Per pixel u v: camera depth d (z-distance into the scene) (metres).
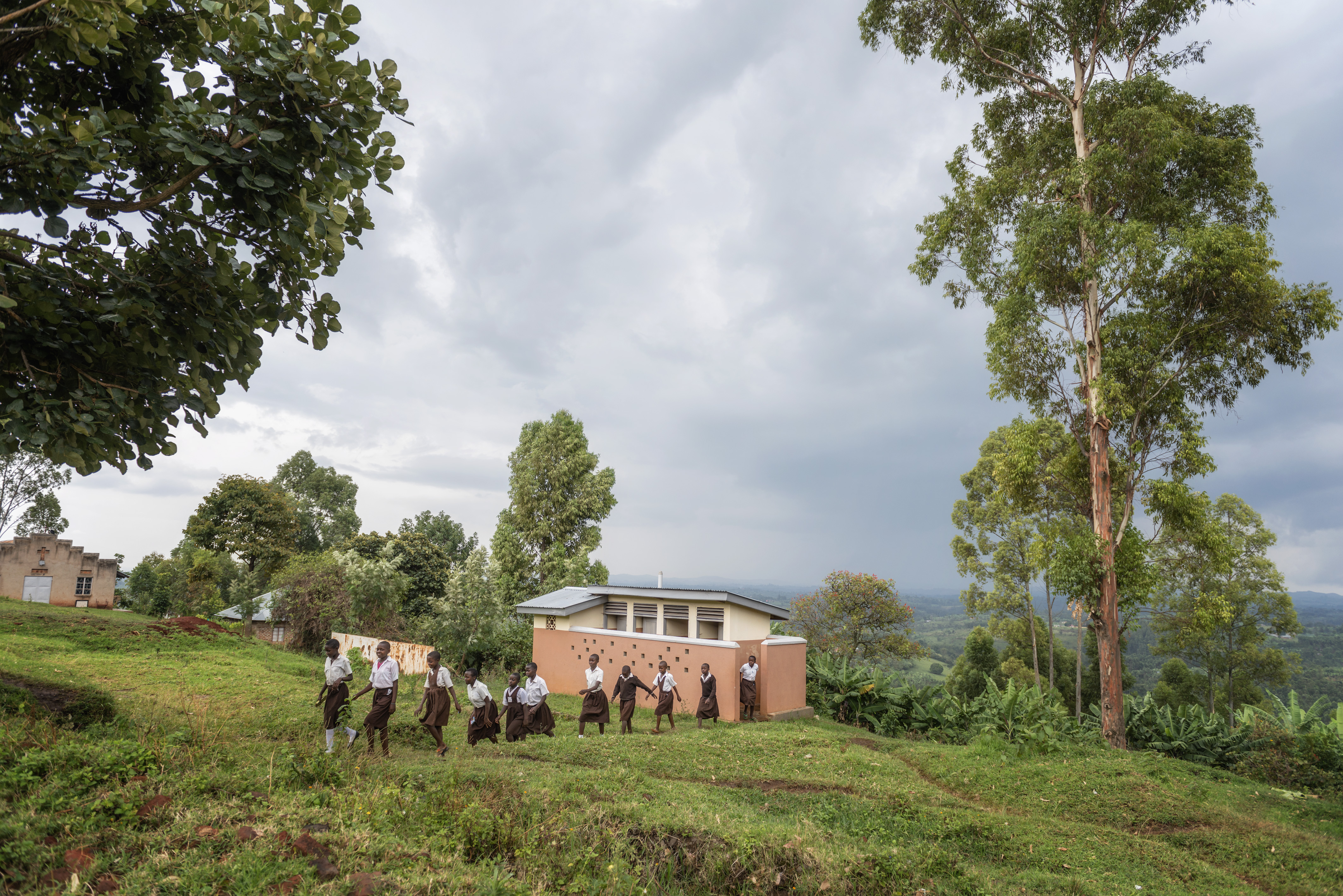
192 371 6.33
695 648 17.05
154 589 43.25
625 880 5.25
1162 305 16.94
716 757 10.87
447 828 5.49
